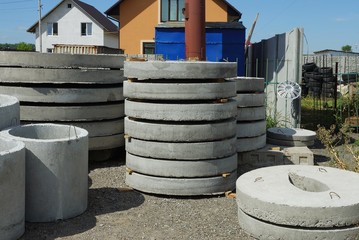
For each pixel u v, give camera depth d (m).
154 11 23.55
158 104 6.02
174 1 23.38
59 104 7.47
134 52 23.91
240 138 7.71
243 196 4.79
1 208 4.43
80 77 7.45
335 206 4.32
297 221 4.38
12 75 7.27
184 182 6.03
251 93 7.74
